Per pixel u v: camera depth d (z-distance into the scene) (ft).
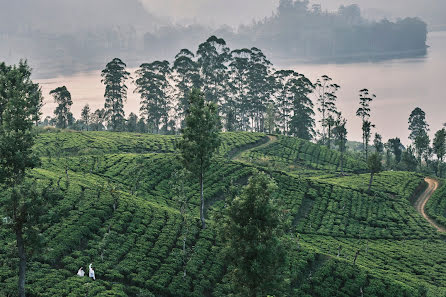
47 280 135.54
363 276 177.47
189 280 155.74
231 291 153.58
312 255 189.88
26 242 122.31
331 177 376.89
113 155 312.50
